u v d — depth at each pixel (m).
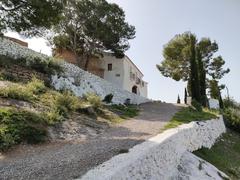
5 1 13.74
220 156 18.03
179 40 44.31
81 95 20.84
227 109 35.34
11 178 5.88
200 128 17.98
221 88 46.06
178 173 11.03
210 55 45.03
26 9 14.34
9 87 12.89
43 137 9.45
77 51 37.91
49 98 14.35
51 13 14.74
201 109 28.28
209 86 45.25
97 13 34.97
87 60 37.47
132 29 37.91
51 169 6.45
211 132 21.47
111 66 40.12
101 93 23.95
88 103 16.59
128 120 16.03
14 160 7.25
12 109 10.50
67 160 7.21
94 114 15.10
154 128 13.32
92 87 22.95
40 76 17.61
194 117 20.86
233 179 14.12
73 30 35.78
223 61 45.03
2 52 17.61
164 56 45.25
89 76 23.22
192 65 33.94
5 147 8.06
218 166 15.39
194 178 11.33
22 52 19.20
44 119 10.77
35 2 13.77
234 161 18.28
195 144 16.22
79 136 10.59
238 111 36.03
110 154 7.76
